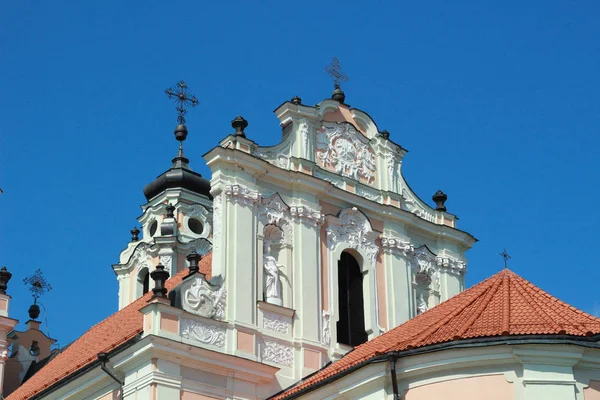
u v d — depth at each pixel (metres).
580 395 37.22
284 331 48.59
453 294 55.88
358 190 54.06
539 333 37.66
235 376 46.22
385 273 53.44
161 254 71.00
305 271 50.06
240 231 48.59
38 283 72.88
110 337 55.66
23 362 68.12
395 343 41.81
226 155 49.12
